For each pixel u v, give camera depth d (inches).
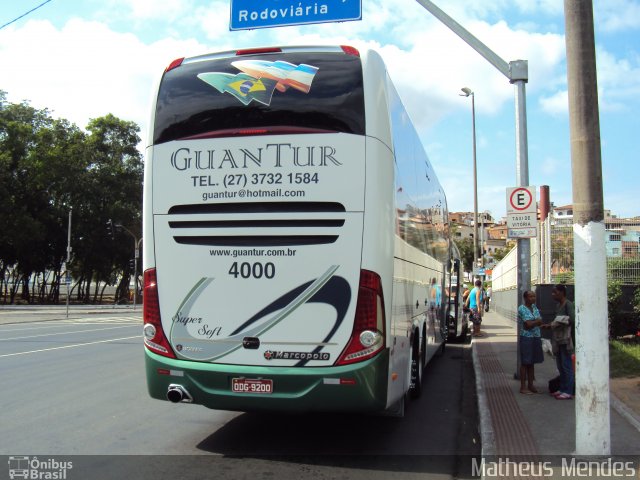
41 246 2177.7
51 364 485.1
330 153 223.9
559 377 346.6
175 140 239.5
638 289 567.2
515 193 407.2
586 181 221.0
